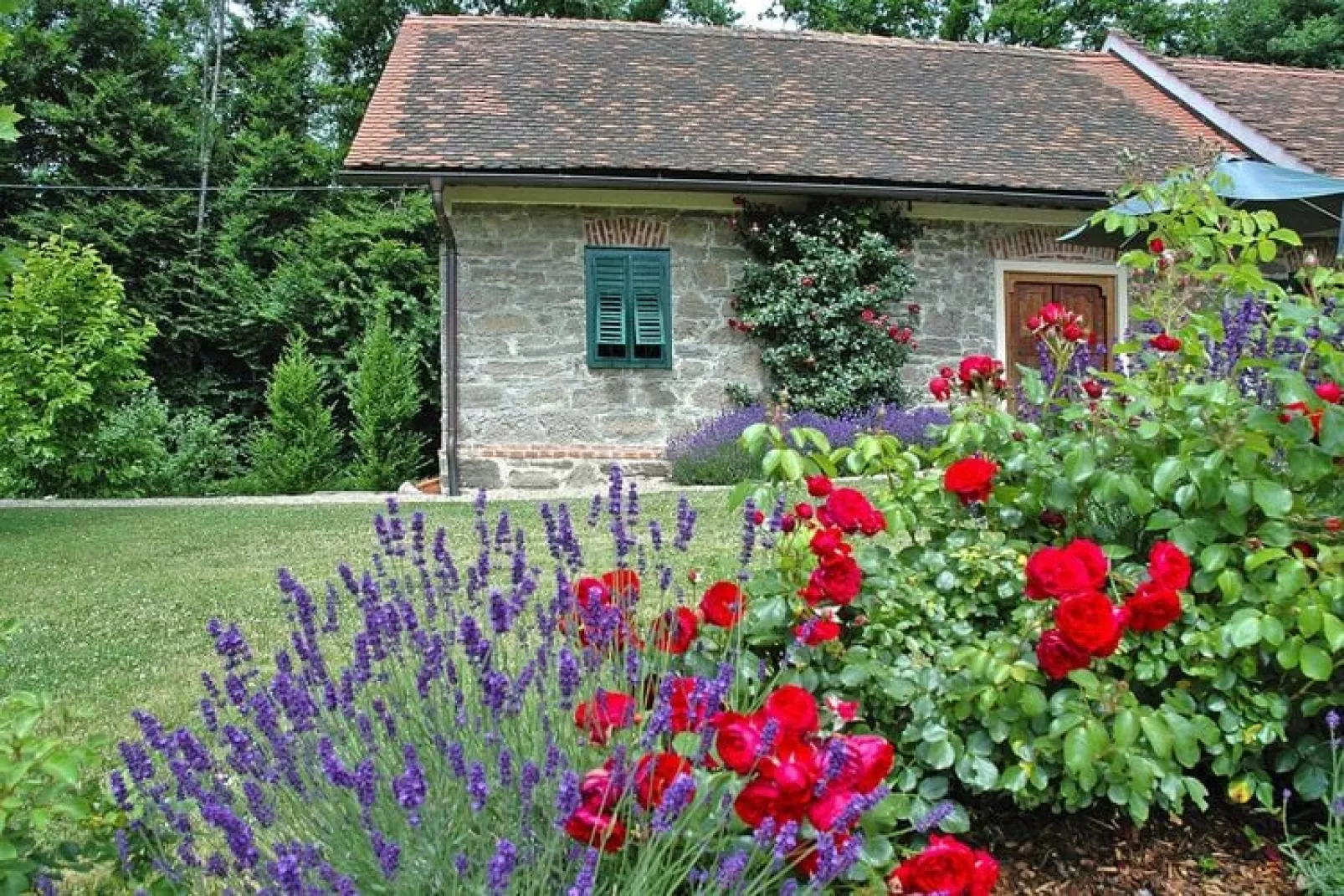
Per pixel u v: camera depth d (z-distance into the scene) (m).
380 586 2.70
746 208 11.24
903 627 2.40
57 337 11.88
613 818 1.63
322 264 18.81
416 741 1.98
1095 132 13.12
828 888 1.89
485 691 1.91
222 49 24.61
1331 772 2.26
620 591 2.41
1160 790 2.21
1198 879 2.23
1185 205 3.36
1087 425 2.72
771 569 2.54
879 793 1.72
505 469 10.89
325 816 1.84
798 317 11.04
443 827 1.69
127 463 12.84
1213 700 2.29
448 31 13.69
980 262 11.85
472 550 6.41
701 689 1.91
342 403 18.45
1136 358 3.31
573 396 11.02
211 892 1.94
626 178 10.59
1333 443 2.25
